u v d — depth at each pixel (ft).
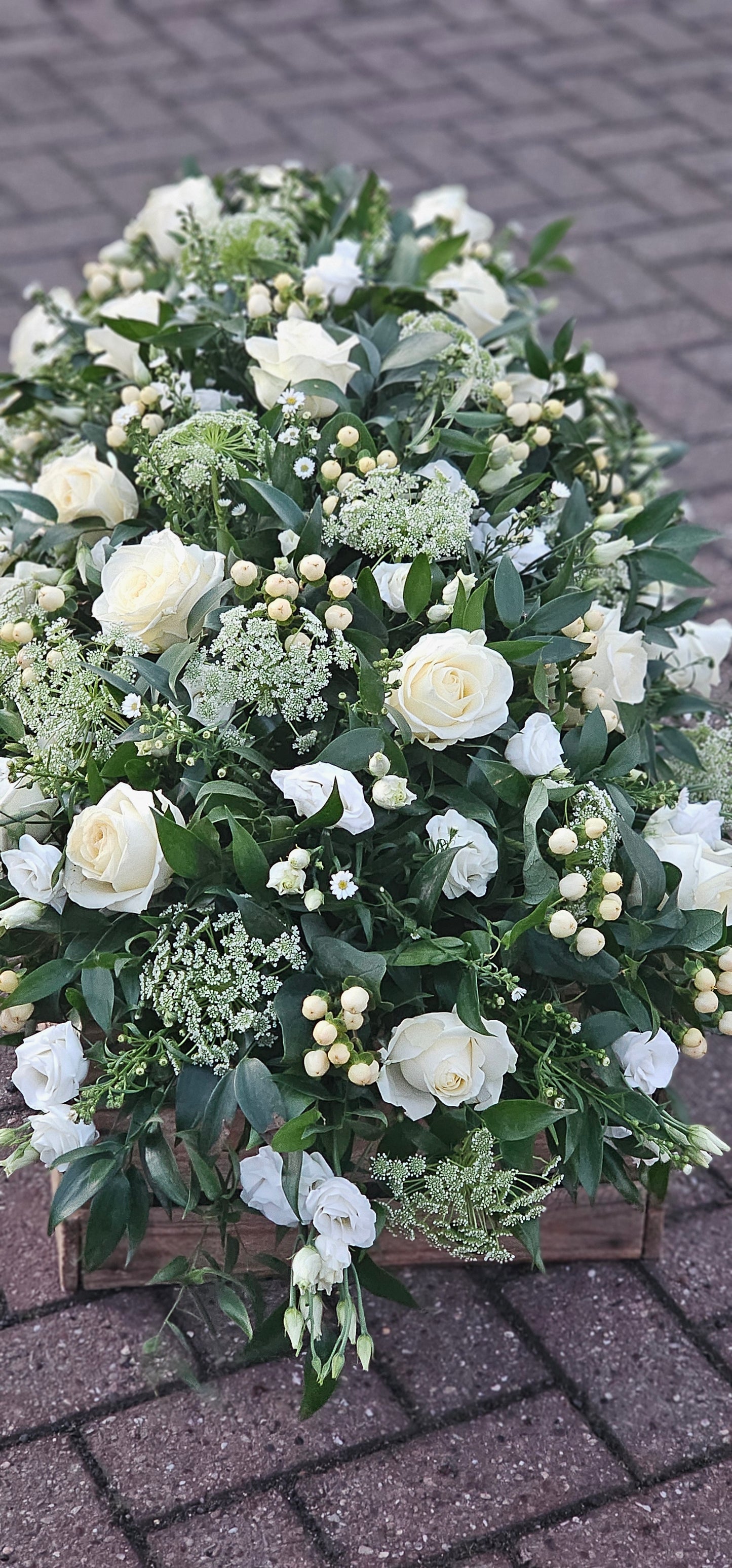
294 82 10.43
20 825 3.80
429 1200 3.62
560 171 9.50
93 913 3.74
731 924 3.89
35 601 4.16
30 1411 4.04
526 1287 4.37
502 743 3.95
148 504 4.35
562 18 11.60
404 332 4.61
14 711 3.99
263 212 5.39
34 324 5.58
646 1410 4.10
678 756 4.50
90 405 4.89
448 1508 3.88
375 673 3.58
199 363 4.74
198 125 9.80
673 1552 3.82
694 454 7.25
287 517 3.86
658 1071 3.69
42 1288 4.31
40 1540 3.80
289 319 4.72
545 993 3.81
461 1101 3.54
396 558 3.89
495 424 4.26
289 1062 3.56
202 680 3.62
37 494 4.35
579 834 3.67
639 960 3.80
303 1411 3.49
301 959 3.53
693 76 10.77
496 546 4.16
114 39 10.99
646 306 8.29
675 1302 4.36
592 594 3.95
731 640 4.74
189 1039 3.67
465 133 9.87
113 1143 3.62
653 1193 4.16
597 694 4.01
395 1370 4.16
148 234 5.69
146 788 3.76
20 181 9.16
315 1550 3.80
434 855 3.57
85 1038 3.91
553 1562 3.79
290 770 3.77
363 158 9.47
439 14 11.56
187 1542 3.80
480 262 5.88
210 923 3.64
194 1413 4.05
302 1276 3.39
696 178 9.52
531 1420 4.07
